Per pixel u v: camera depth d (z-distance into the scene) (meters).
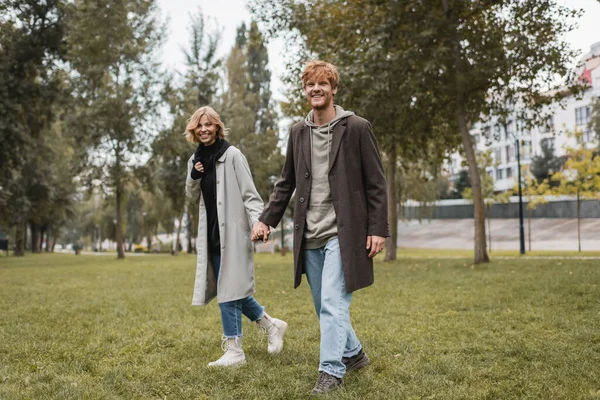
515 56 14.09
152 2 25.72
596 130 47.75
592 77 59.19
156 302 7.48
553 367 3.54
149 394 3.16
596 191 26.16
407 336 4.68
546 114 16.25
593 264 12.51
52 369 3.71
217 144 3.96
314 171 3.32
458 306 6.50
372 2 14.03
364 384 3.16
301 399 2.98
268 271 13.78
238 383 3.33
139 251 60.38
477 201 15.03
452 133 17.39
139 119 26.16
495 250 30.50
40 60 22.22
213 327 5.32
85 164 27.36
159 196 34.38
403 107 14.35
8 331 5.18
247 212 3.89
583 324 5.00
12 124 21.08
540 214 55.56
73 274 14.32
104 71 24.69
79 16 22.28
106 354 4.22
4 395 3.04
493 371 3.47
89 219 66.00
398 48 14.70
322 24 16.11
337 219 3.18
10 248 58.88
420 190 32.06
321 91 3.28
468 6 14.18
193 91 27.75
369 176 3.25
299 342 4.48
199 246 3.95
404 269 13.51
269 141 36.94
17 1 21.41
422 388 3.12
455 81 14.44
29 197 34.38
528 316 5.56
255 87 49.97
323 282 3.20
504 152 69.56
